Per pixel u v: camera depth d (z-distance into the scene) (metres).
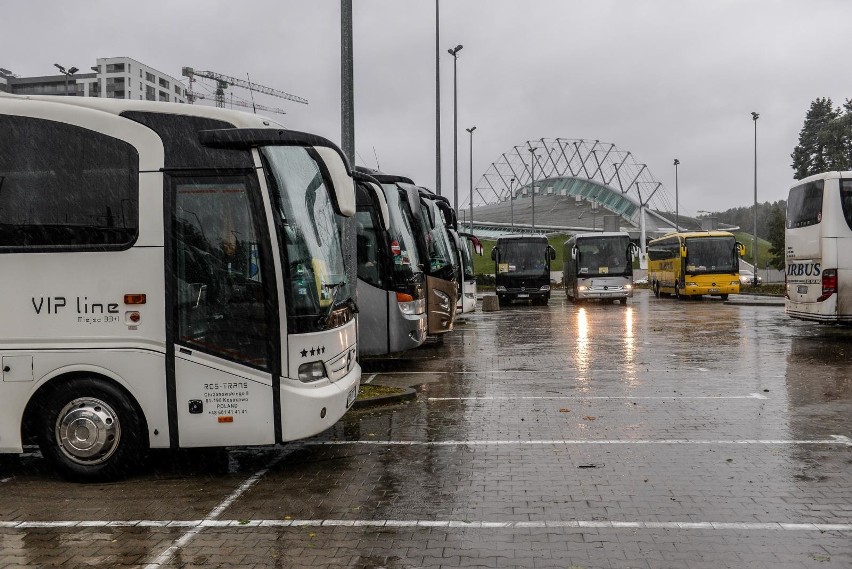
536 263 38.47
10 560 5.29
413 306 14.09
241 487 6.93
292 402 7.14
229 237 7.18
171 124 7.24
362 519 5.99
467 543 5.45
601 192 160.25
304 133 7.25
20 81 141.50
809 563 5.03
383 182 14.25
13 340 7.15
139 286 7.12
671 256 43.75
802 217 18.92
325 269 7.72
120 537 5.70
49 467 7.75
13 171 7.24
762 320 25.97
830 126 75.38
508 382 12.78
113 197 7.18
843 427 9.08
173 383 7.12
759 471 7.20
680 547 5.33
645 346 18.16
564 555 5.21
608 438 8.60
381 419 9.80
